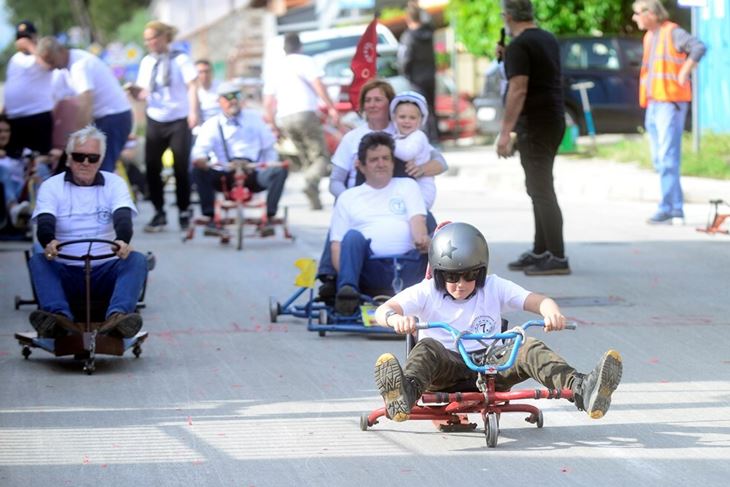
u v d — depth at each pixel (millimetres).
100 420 13305
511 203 34312
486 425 12242
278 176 27672
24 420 13320
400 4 63469
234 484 11102
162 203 30688
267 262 25094
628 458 11750
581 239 26812
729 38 39562
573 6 49594
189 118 29734
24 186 28828
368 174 17906
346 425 13070
